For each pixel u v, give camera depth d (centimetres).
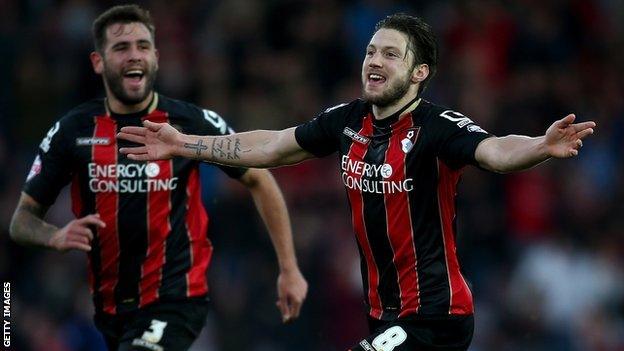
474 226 3400
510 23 3975
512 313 3328
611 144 3862
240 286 3181
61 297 3044
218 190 3259
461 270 1694
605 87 4028
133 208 1911
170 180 1914
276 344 3144
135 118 1933
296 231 3247
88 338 3006
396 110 1662
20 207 1953
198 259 1945
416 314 1658
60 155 1934
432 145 1622
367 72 1659
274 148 1725
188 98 3528
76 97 3519
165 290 1919
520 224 3503
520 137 1538
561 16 4103
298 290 2020
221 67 3600
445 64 3841
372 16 3838
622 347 3422
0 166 3297
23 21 3653
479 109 3653
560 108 3847
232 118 3506
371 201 1664
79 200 1942
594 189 3697
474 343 3288
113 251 1922
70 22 3625
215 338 3144
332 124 1711
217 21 3747
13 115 3478
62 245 1842
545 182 3578
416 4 3934
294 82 3641
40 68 3547
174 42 3628
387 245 1667
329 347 3156
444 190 1639
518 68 3928
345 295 3188
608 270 3512
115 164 1911
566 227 3562
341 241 3259
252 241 3238
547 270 3438
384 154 1652
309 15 3784
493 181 3497
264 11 3788
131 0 3694
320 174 3388
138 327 1912
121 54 1909
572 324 3422
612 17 4291
